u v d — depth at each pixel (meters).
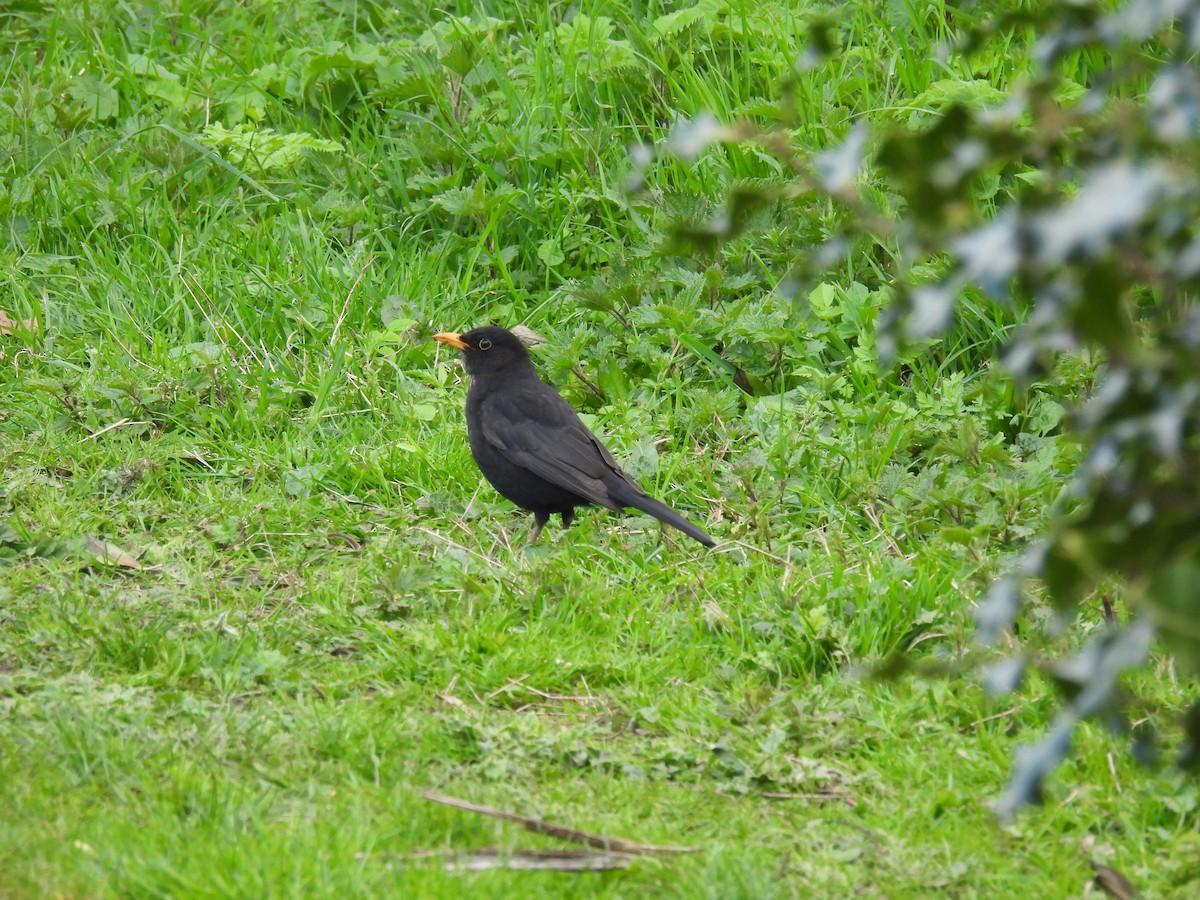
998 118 3.86
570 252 14.98
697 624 9.30
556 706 8.53
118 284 14.30
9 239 14.97
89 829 6.55
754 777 7.61
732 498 11.35
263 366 13.11
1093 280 3.32
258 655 8.66
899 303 3.92
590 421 12.74
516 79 16.36
